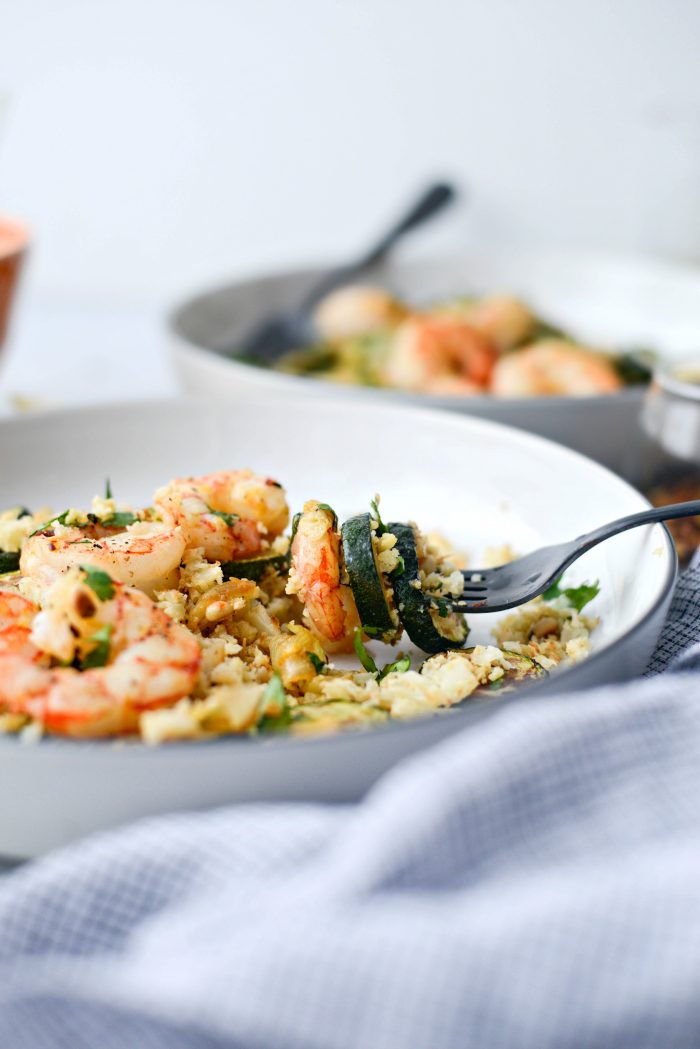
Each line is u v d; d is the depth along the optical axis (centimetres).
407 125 117
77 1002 43
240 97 115
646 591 54
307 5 112
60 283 121
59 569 53
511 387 82
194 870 45
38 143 116
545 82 114
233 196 119
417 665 55
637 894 42
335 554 54
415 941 42
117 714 48
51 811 48
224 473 60
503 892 43
